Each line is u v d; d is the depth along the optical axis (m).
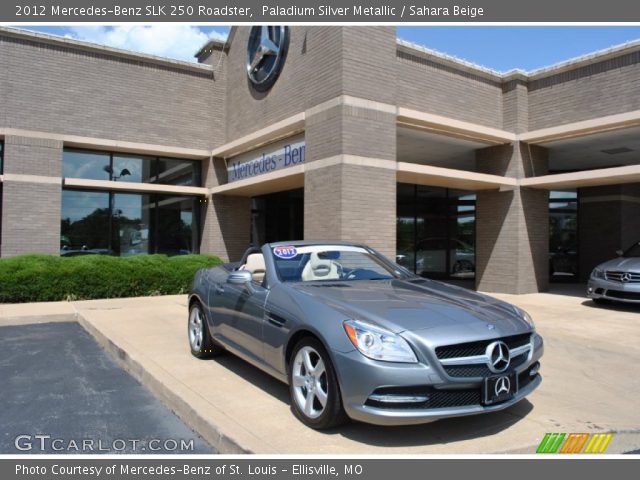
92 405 4.86
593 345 6.84
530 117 12.79
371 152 10.12
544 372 5.64
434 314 3.83
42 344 7.55
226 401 4.56
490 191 13.07
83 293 11.46
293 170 11.16
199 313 6.29
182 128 14.95
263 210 16.27
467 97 12.33
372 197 10.07
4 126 12.59
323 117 10.34
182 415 4.48
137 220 14.60
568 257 15.62
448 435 3.78
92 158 14.06
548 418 4.16
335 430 3.87
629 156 14.19
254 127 13.41
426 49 11.49
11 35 12.79
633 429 3.91
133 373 5.99
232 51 15.05
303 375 4.06
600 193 15.05
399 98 11.11
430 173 10.92
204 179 15.41
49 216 12.94
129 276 12.02
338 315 3.81
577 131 11.58
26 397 5.08
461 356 3.58
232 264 6.54
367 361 3.46
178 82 14.95
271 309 4.52
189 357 6.21
